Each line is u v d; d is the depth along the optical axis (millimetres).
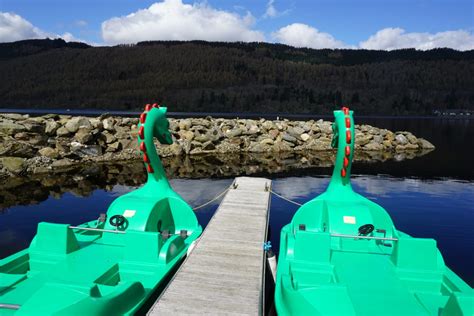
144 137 8117
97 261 6316
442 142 37125
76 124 20953
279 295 5703
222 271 6297
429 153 27328
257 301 5453
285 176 18031
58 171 17609
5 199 12977
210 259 6719
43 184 15188
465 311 4324
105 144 21875
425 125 70125
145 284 5879
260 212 9273
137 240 6434
